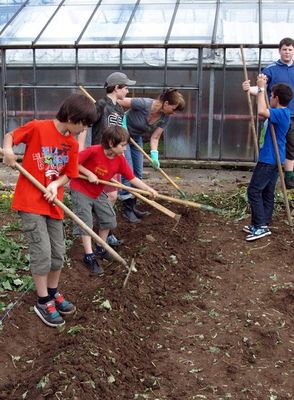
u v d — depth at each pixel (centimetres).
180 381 286
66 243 452
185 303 367
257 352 314
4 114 774
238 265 426
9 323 329
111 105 438
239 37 740
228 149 749
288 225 502
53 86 760
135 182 400
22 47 748
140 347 312
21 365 299
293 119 574
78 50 748
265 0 811
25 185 315
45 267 321
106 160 388
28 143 316
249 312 355
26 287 374
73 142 322
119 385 276
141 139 513
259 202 468
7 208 534
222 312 357
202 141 752
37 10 830
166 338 326
